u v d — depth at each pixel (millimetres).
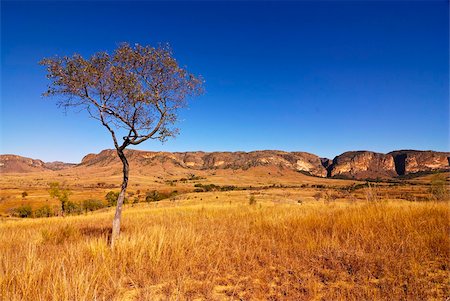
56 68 8719
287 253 6500
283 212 13781
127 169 8875
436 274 4934
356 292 4281
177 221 13961
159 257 6035
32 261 5676
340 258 5938
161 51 9461
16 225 20031
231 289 4754
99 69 9047
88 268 5066
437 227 7543
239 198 73062
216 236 8516
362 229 7945
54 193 53375
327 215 10516
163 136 9477
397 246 6367
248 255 6406
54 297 4113
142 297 4398
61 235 10227
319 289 4543
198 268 5816
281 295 4422
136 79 9000
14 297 4180
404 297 4102
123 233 9188
